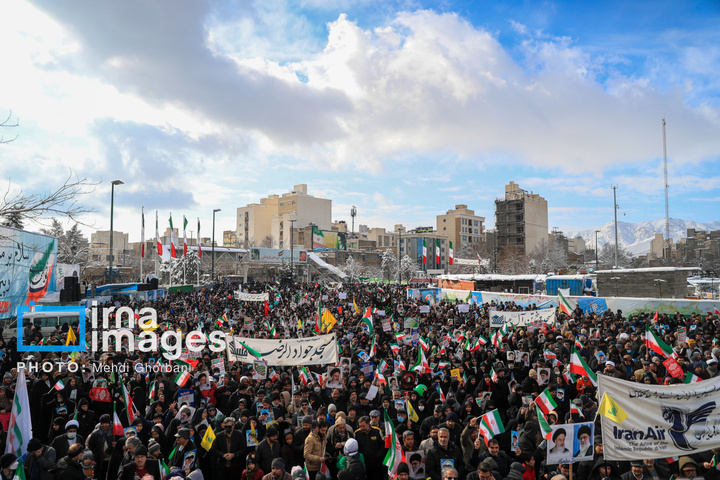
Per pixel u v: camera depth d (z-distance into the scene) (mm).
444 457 7070
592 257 144625
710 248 117250
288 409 9469
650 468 6520
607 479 6566
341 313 28219
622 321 21109
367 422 7832
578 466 7012
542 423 6824
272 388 10570
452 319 22906
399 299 36281
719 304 24406
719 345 14086
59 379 10711
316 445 7578
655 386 6477
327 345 12000
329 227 144875
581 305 29656
